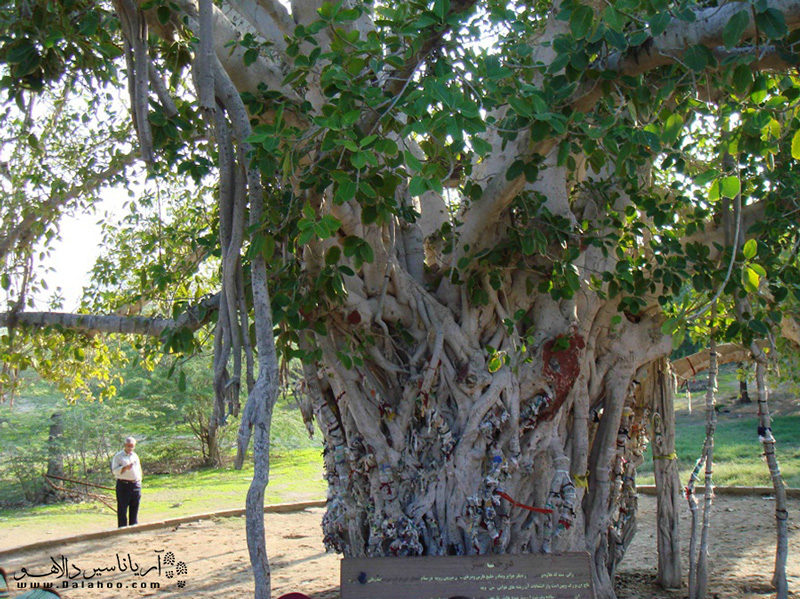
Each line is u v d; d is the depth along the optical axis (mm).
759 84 4375
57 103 8352
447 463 6441
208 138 5781
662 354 7430
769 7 3824
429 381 6508
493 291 6848
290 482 18734
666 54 4629
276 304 5422
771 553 9008
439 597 5473
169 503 15469
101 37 5676
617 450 7359
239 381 4539
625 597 7531
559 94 4727
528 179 5227
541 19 7789
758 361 6742
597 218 6934
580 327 7074
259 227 4629
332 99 4391
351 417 6863
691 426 25109
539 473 6805
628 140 4953
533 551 6648
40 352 9250
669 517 7961
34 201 8617
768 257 6492
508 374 6645
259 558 3742
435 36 4723
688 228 6746
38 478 18141
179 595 7820
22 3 4961
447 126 3754
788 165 6332
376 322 6574
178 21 5344
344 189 4039
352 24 6070
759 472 15828
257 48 5539
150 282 8688
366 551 6922
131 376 23359
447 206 8328
